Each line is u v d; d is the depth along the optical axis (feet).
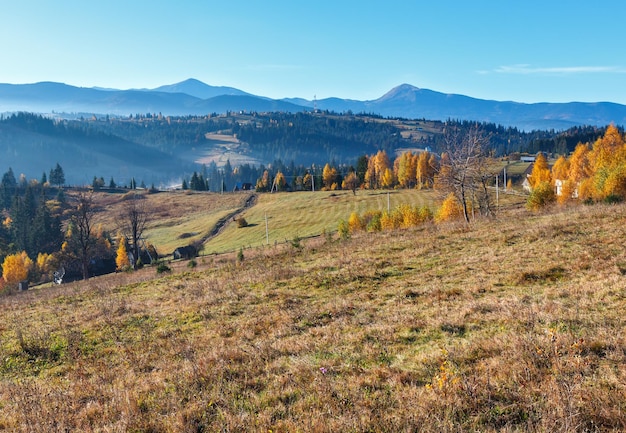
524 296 37.76
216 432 21.33
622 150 169.37
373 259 65.41
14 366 38.29
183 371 30.60
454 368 24.54
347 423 20.11
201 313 47.32
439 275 51.37
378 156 469.98
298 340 34.17
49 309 64.64
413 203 303.89
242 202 442.91
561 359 23.53
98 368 34.78
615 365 22.47
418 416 19.77
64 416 25.26
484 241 66.59
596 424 17.80
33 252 338.34
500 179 389.19
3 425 25.29
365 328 34.99
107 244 314.55
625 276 38.83
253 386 26.66
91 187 599.98
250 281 61.46
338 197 373.20
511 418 19.24
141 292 69.51
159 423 22.91
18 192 549.54
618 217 67.67
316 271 62.34
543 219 80.18
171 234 345.10
